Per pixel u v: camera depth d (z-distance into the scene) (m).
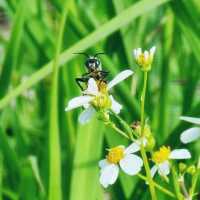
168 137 0.39
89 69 0.33
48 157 0.44
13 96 0.38
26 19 0.51
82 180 0.38
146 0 0.39
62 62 0.38
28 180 0.43
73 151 0.45
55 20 0.59
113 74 0.42
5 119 0.53
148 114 0.46
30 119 0.60
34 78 0.39
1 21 0.93
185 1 0.45
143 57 0.28
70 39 0.46
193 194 0.28
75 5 0.53
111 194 0.43
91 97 0.28
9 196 0.45
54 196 0.33
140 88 0.47
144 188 0.38
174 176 0.28
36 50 0.54
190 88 0.50
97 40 0.38
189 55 0.51
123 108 0.42
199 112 0.38
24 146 0.53
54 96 0.33
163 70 0.53
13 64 0.47
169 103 0.59
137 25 0.50
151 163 0.38
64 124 0.46
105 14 0.50
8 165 0.45
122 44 0.46
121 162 0.27
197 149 0.47
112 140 0.41
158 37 0.58
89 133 0.39
